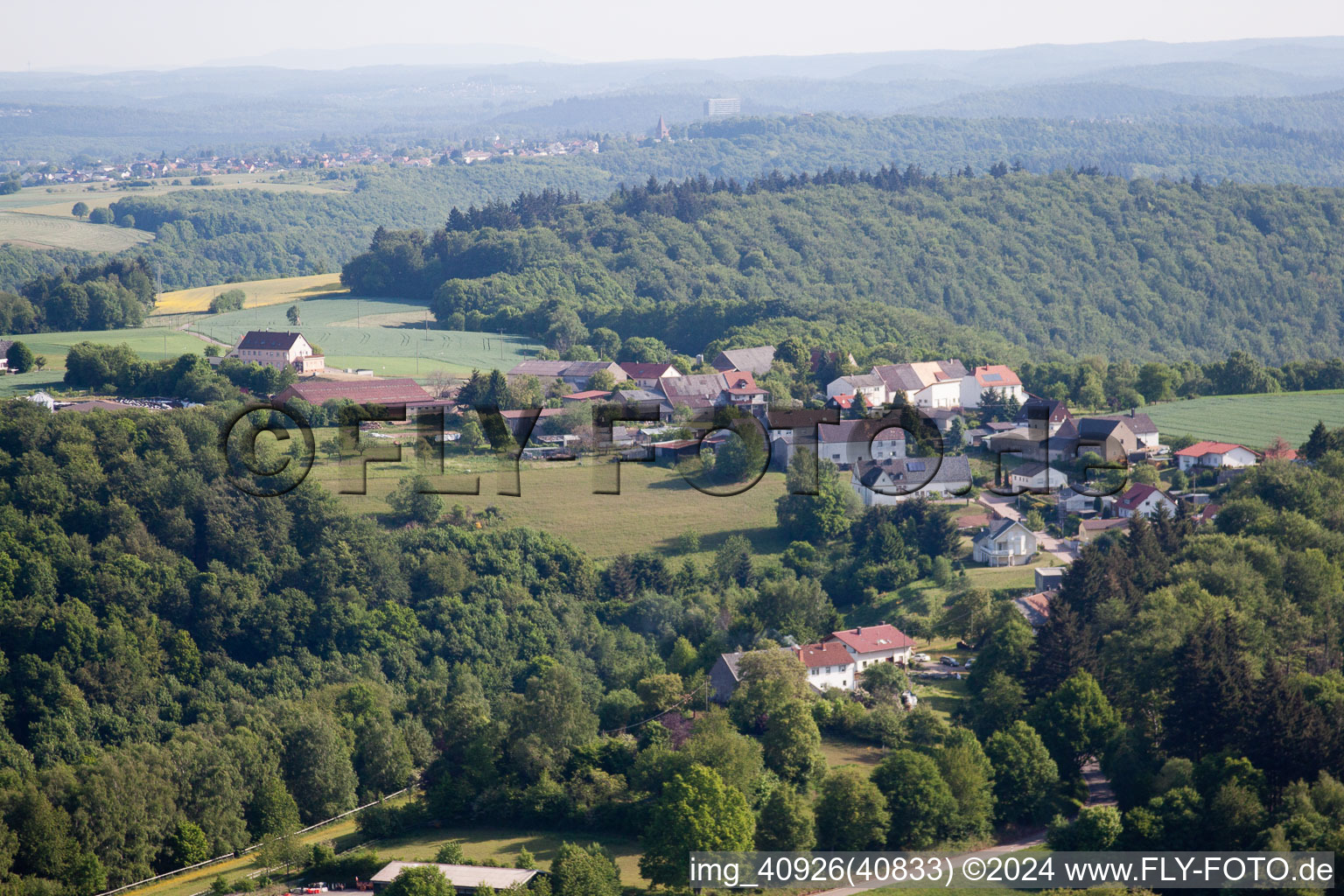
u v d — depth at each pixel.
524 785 132.88
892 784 115.94
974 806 116.00
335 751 147.62
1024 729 123.75
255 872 123.94
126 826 128.75
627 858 119.00
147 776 134.25
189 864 130.62
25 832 123.69
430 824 130.62
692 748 126.19
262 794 139.38
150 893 123.69
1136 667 130.75
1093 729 125.69
